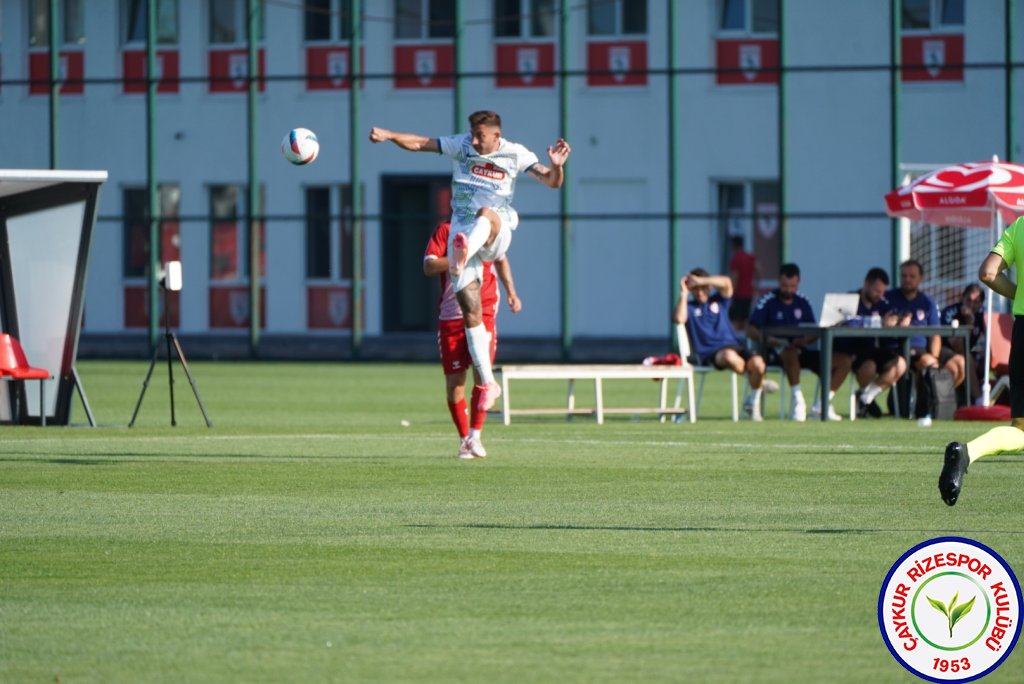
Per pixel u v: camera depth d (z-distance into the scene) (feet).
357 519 100.07
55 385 183.21
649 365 194.59
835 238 374.02
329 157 402.31
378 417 201.36
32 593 76.59
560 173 132.77
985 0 352.69
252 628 68.95
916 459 136.56
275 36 401.08
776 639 66.59
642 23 385.91
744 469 128.47
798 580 78.64
